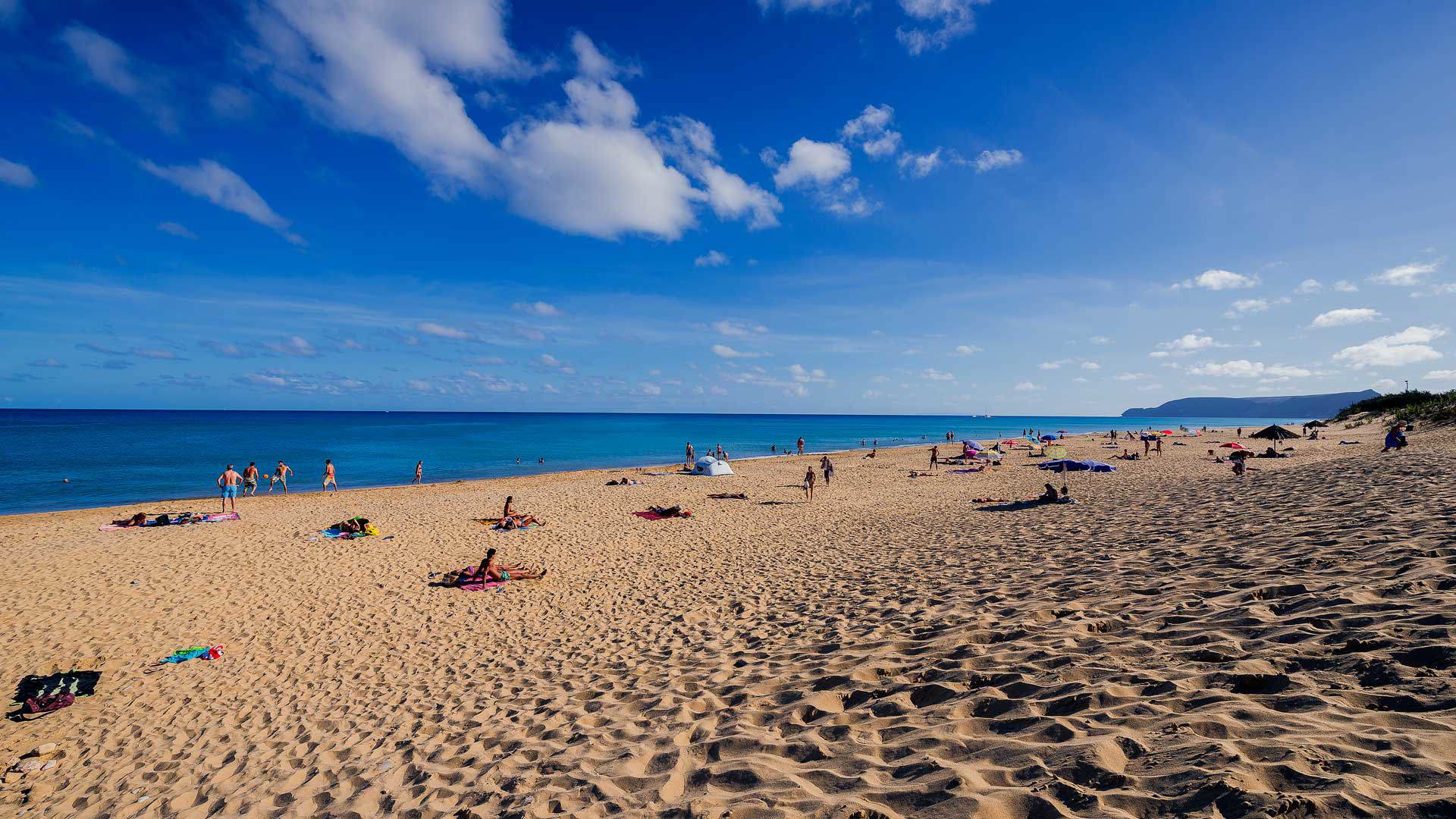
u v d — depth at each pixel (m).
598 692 6.39
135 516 18.11
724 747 4.19
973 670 4.65
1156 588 6.27
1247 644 4.11
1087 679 4.00
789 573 11.27
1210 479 17.19
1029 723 3.51
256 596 11.15
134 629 9.61
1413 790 2.18
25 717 6.95
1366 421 48.25
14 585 11.82
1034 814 2.61
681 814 3.32
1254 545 7.45
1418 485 9.74
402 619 9.92
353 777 5.14
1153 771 2.69
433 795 4.50
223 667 8.20
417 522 18.73
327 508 22.03
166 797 5.29
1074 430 114.50
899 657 5.44
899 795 2.97
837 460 43.75
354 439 68.31
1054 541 10.70
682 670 6.72
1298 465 18.83
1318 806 2.20
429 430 90.75
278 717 6.78
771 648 6.95
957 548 11.49
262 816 4.71
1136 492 16.38
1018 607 6.47
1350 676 3.30
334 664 8.21
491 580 11.86
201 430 84.38
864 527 16.09
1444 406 35.69
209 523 18.59
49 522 19.22
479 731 5.76
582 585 11.54
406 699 6.97
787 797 3.24
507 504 18.41
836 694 4.84
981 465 34.25
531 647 8.45
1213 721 3.02
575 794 3.95
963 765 3.13
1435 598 4.20
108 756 6.16
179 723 6.76
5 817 5.20
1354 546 6.35
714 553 13.84
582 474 35.06
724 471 33.16
